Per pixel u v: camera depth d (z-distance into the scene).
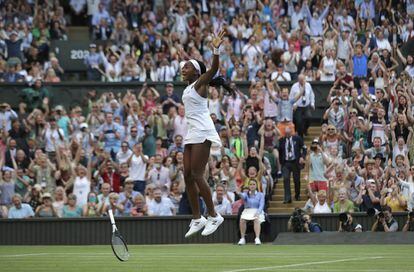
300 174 39.53
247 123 40.69
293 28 51.22
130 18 54.28
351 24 50.00
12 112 43.38
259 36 49.88
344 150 40.03
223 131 40.00
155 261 22.56
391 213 34.00
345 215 34.00
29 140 42.34
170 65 48.56
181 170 38.00
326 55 45.97
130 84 46.88
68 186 38.38
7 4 53.72
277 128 40.41
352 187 36.31
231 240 35.38
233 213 36.00
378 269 19.20
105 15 54.03
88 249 30.78
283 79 45.66
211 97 42.72
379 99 40.56
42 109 46.16
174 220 35.75
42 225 36.09
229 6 53.25
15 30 51.53
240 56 50.03
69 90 46.97
